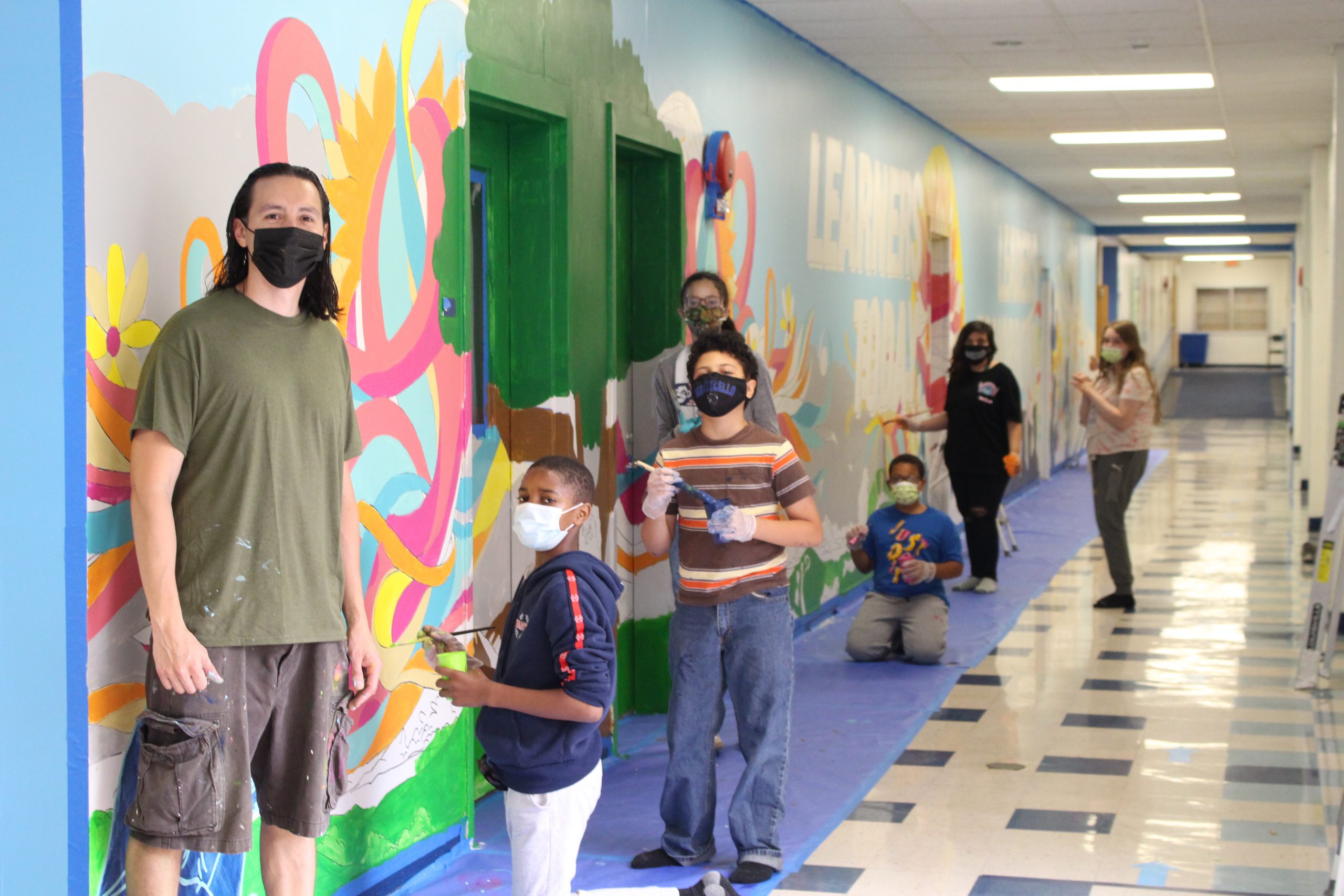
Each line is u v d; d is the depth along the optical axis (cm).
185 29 264
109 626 247
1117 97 928
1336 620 588
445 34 367
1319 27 701
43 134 238
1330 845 385
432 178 361
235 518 249
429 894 353
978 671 630
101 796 246
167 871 244
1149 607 793
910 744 504
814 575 757
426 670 359
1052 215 1675
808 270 744
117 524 249
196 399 245
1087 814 416
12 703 246
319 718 266
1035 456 1555
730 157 589
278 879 276
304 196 253
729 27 620
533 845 276
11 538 244
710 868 369
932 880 359
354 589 286
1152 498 1400
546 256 459
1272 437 2292
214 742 244
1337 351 750
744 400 349
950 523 659
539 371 463
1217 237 2231
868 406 873
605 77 485
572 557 280
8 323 241
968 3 650
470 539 386
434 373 362
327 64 312
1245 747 494
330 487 267
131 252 251
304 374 259
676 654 361
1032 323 1530
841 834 399
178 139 263
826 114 776
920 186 1014
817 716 548
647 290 560
